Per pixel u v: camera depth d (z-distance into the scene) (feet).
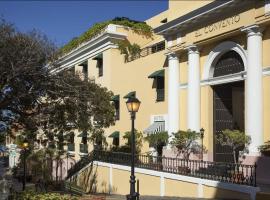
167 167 69.87
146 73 96.02
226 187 54.03
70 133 80.43
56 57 66.85
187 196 61.46
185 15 76.07
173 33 82.28
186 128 79.77
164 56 89.25
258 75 63.31
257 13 63.26
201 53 77.66
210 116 75.72
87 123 74.64
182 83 81.71
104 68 114.83
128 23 115.03
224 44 71.97
